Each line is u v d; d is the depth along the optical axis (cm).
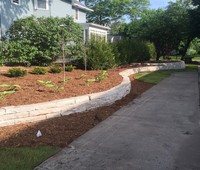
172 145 542
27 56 1291
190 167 447
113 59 1554
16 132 574
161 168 442
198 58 4153
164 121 709
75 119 684
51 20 1427
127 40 2073
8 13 1930
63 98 734
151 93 1096
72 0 2739
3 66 1214
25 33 1386
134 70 1672
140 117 743
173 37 2528
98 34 2833
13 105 646
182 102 944
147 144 545
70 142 544
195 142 560
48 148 505
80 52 1434
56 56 1420
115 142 553
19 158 459
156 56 2622
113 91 887
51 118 675
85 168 438
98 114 745
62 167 438
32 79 968
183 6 2731
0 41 1513
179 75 1741
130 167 444
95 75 1166
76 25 1506
